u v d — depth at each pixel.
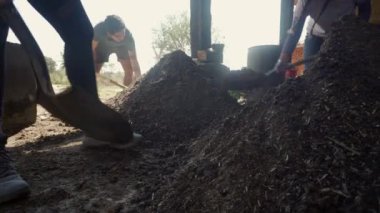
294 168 1.75
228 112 3.54
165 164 2.72
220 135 2.39
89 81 2.43
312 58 3.53
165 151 3.01
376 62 2.31
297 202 1.61
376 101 2.00
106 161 2.79
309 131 1.91
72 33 2.35
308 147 1.83
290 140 1.90
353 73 2.18
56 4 2.29
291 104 2.14
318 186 1.63
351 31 2.58
